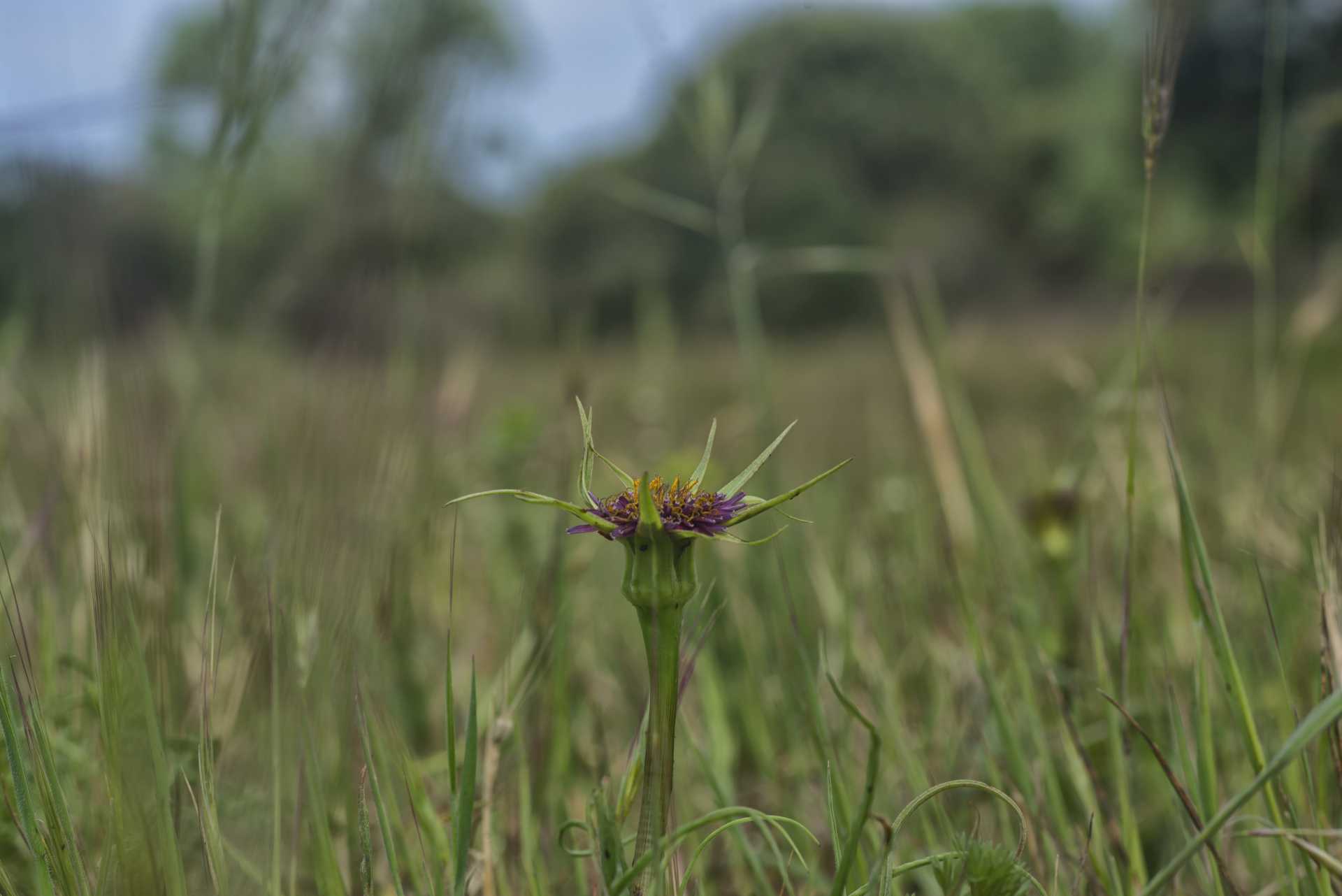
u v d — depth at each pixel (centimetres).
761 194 1429
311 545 78
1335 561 77
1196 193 963
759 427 128
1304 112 227
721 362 627
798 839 82
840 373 484
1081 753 78
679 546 69
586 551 111
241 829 74
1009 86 2012
